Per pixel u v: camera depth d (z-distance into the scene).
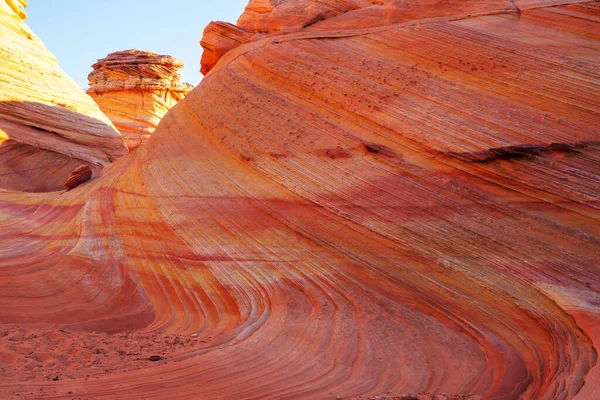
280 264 11.08
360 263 10.43
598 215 9.13
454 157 10.95
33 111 29.06
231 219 12.83
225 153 15.33
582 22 12.10
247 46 19.02
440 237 10.09
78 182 21.30
